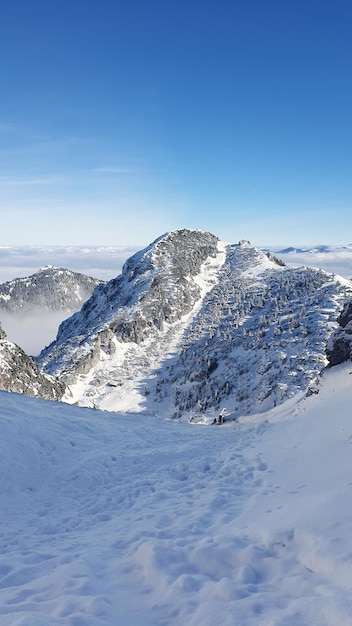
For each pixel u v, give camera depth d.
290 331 146.00
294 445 18.72
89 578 7.31
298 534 7.86
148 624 5.99
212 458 18.88
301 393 34.16
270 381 119.56
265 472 15.25
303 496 10.59
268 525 8.70
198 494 13.18
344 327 32.56
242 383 131.12
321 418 22.34
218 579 7.09
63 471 16.70
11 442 17.12
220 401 128.75
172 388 158.50
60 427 21.16
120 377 174.00
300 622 5.32
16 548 9.71
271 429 25.77
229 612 5.82
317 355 121.19
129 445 20.86
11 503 13.56
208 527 9.89
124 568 7.97
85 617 6.01
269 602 5.99
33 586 7.29
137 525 10.66
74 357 182.50
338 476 11.50
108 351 189.75
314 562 6.80
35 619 5.83
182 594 6.62
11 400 23.33
